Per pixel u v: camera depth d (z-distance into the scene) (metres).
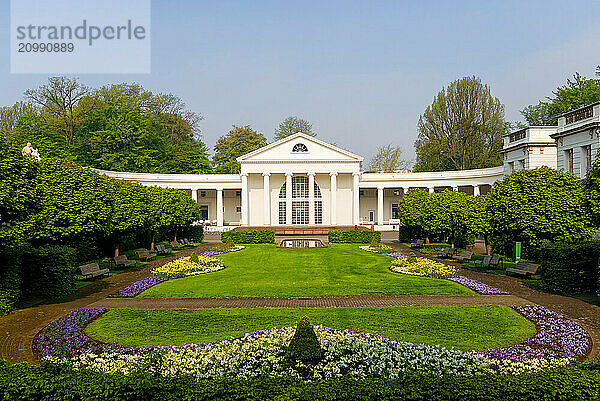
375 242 39.38
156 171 72.69
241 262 29.91
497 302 17.61
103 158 66.94
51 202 20.70
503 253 31.98
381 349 11.66
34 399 7.66
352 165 64.50
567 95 62.38
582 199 19.69
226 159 98.75
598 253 19.06
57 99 67.50
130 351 11.89
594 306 16.98
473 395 7.39
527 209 23.34
